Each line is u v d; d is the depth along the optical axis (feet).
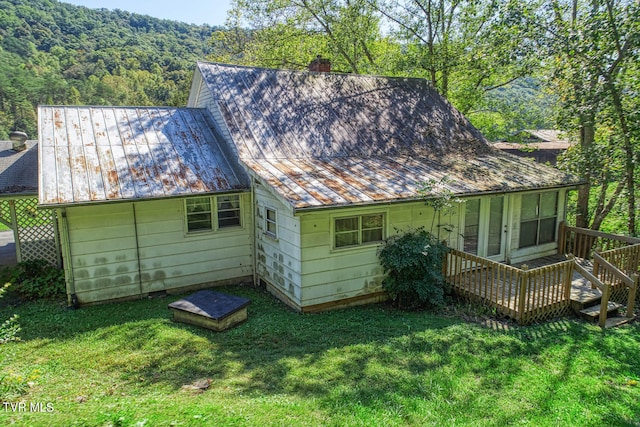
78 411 15.21
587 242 39.24
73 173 29.14
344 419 15.31
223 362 20.65
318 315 27.84
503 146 110.52
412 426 15.11
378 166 34.40
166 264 32.37
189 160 33.96
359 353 21.63
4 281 33.19
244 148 33.40
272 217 31.63
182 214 32.45
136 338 23.76
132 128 35.81
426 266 28.30
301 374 19.29
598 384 19.16
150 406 15.84
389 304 30.83
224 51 93.86
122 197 28.17
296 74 45.39
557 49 42.93
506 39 48.06
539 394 18.02
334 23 70.03
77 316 27.63
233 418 15.01
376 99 46.11
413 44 67.87
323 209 25.21
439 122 46.09
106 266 30.22
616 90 39.19
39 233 39.88
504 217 36.78
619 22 39.52
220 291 33.40
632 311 28.07
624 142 41.06
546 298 28.19
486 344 23.06
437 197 28.89
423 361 20.81
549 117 51.67
